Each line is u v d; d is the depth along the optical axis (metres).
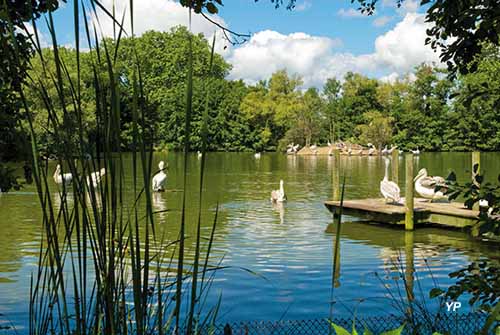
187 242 10.56
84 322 1.27
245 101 73.88
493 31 3.10
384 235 12.70
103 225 1.23
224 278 7.79
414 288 7.65
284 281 7.89
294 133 72.62
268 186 24.67
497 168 32.12
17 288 7.34
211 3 2.89
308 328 5.75
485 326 1.22
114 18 1.11
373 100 76.75
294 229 13.13
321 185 25.34
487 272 3.25
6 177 3.06
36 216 14.59
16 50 1.12
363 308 6.55
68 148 1.19
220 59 70.62
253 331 5.54
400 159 52.62
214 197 19.95
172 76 58.34
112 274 1.25
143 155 1.13
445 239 12.29
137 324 1.18
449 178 3.31
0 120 2.81
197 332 1.73
